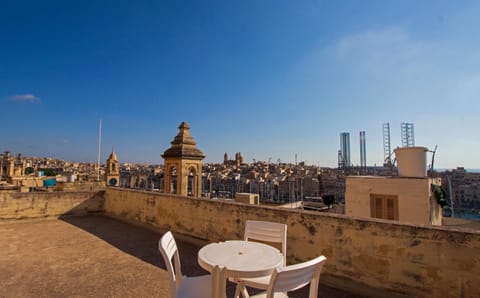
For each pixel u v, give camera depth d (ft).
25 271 16.21
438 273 11.39
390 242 12.67
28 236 25.29
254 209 18.48
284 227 12.18
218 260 8.96
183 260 18.62
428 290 11.58
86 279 15.06
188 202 23.94
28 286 14.06
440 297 11.28
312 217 15.40
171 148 35.29
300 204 51.42
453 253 11.12
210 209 21.83
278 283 6.75
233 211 19.94
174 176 36.50
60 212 34.78
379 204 31.09
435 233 11.58
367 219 13.53
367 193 31.96
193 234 23.06
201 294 9.42
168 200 26.30
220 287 8.09
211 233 21.50
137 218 30.66
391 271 12.53
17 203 31.73
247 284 9.87
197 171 35.42
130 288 13.89
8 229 28.27
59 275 15.62
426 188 28.22
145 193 29.78
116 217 34.73
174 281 8.98
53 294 13.16
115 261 18.21
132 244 22.62
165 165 36.09
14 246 21.76
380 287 12.76
